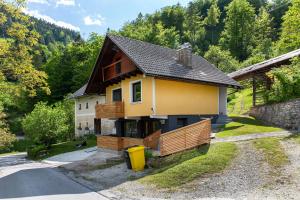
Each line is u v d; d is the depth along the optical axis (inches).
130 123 1003.9
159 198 422.3
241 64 2309.3
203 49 3759.8
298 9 1499.8
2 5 762.2
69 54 2687.0
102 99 1469.0
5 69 781.3
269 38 2957.7
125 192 472.1
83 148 1199.6
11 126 2423.7
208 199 392.2
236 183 434.3
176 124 857.5
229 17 3440.0
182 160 585.0
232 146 611.5
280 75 863.1
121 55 928.3
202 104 944.3
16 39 791.1
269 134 690.8
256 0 4522.6
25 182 621.0
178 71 867.4
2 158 1390.3
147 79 836.6
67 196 471.2
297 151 517.3
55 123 1344.7
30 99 2495.1
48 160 1047.6
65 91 2536.9
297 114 753.6
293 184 395.9
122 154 830.5
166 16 4237.2
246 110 1244.5
